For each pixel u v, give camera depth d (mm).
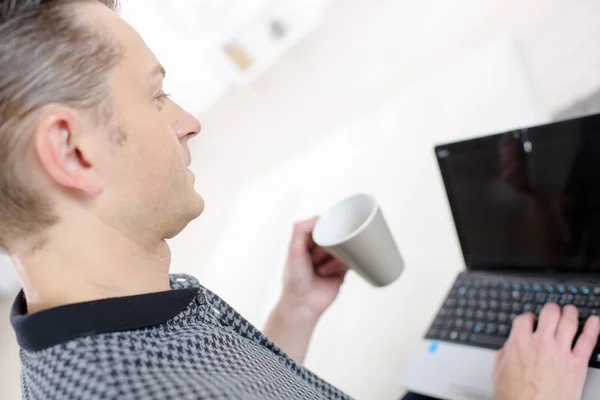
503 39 1119
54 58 355
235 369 397
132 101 398
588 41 980
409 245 945
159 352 364
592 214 622
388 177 1082
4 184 357
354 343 892
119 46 395
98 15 396
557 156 626
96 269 389
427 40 1528
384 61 1626
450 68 1175
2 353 1353
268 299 1058
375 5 1719
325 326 957
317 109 1735
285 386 429
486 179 700
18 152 352
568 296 622
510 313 666
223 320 513
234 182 1716
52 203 369
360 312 929
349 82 1668
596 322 554
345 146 1253
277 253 1148
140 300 381
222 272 1218
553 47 1042
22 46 346
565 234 651
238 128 1881
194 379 345
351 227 667
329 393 535
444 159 735
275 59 1845
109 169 381
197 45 1786
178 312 415
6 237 382
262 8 1767
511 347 580
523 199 677
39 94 348
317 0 1808
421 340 733
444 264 880
